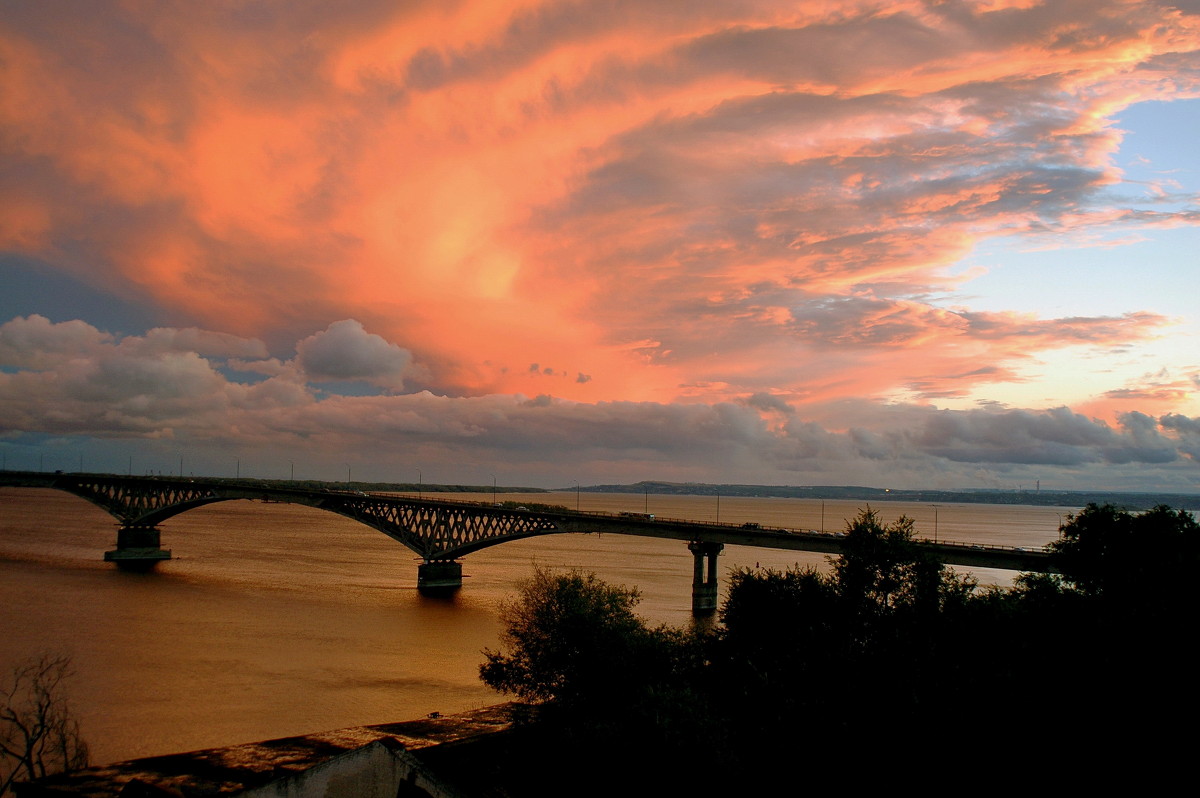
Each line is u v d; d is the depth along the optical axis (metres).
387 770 27.78
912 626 45.47
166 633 92.38
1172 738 30.45
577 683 52.78
